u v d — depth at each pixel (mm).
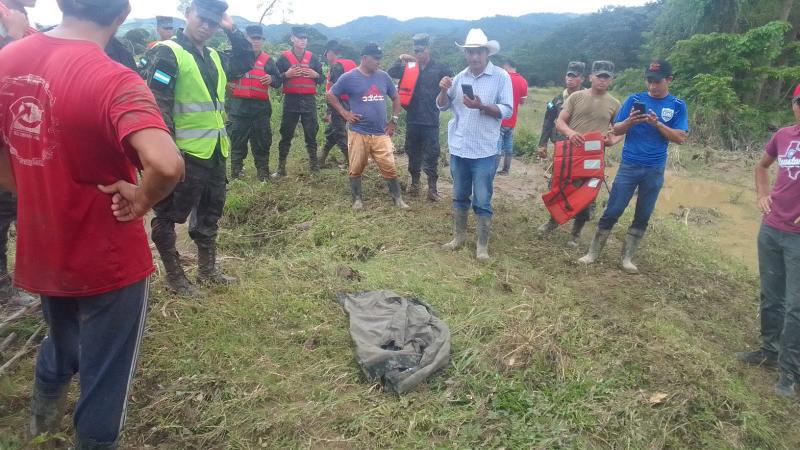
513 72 8133
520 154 10477
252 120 6656
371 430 2742
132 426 2674
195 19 3514
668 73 4418
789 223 3309
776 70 14773
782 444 2969
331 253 4926
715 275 5113
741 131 12742
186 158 3549
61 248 1907
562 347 3506
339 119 7426
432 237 5469
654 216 7094
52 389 2318
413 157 6730
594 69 5223
